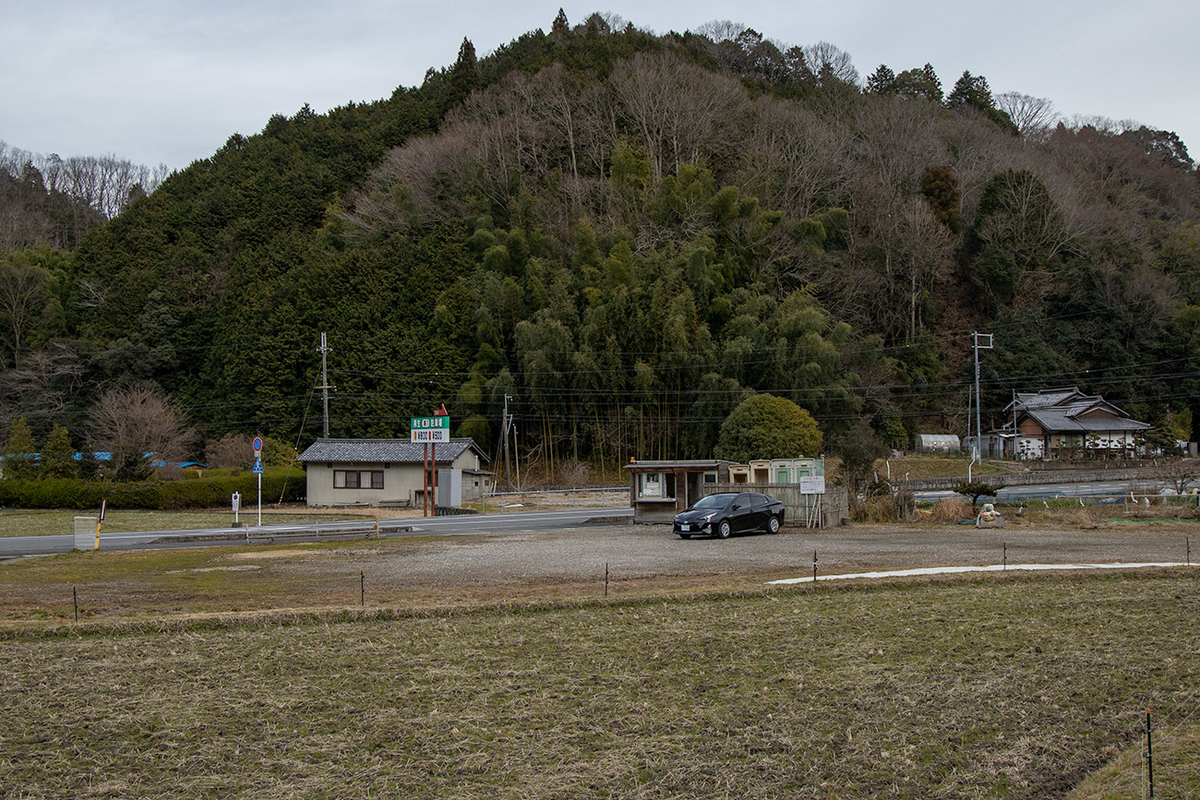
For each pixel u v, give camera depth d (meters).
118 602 15.44
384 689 9.82
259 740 8.25
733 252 65.25
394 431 63.09
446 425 40.59
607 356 56.25
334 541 27.08
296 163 90.94
